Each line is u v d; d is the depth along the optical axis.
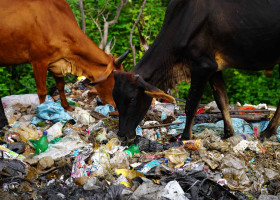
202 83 2.92
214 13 2.80
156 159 2.91
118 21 6.40
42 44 3.38
